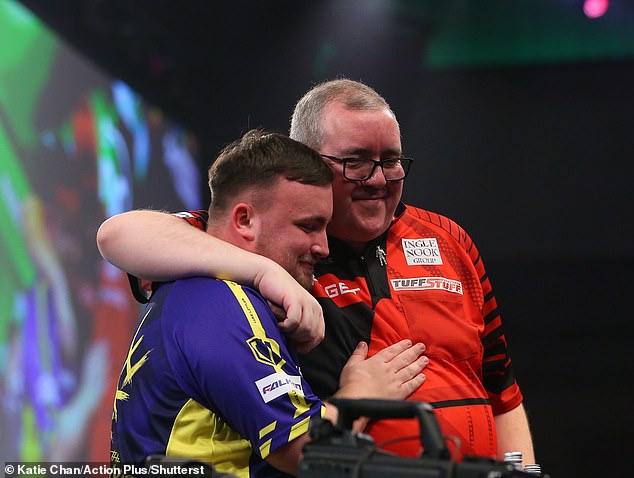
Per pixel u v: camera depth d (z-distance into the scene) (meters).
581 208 19.39
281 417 4.07
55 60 14.78
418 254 5.51
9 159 13.59
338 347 5.07
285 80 19.03
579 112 19.45
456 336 5.29
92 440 14.80
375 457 3.17
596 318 19.77
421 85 19.45
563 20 19.16
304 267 4.61
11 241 13.41
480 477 2.97
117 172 15.98
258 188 4.53
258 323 4.22
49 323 13.98
